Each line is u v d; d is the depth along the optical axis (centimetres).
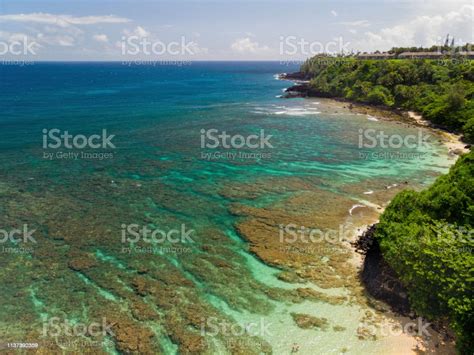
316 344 2684
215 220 4519
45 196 5206
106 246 3984
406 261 2769
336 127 9425
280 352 2622
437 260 2619
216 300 3155
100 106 13088
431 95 10869
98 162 6662
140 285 3353
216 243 4016
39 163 6575
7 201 5022
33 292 3272
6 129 9044
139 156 7031
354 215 4544
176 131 9062
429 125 9419
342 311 3002
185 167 6412
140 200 5091
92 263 3684
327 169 6259
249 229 4272
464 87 10850
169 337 2756
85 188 5494
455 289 2436
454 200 3284
